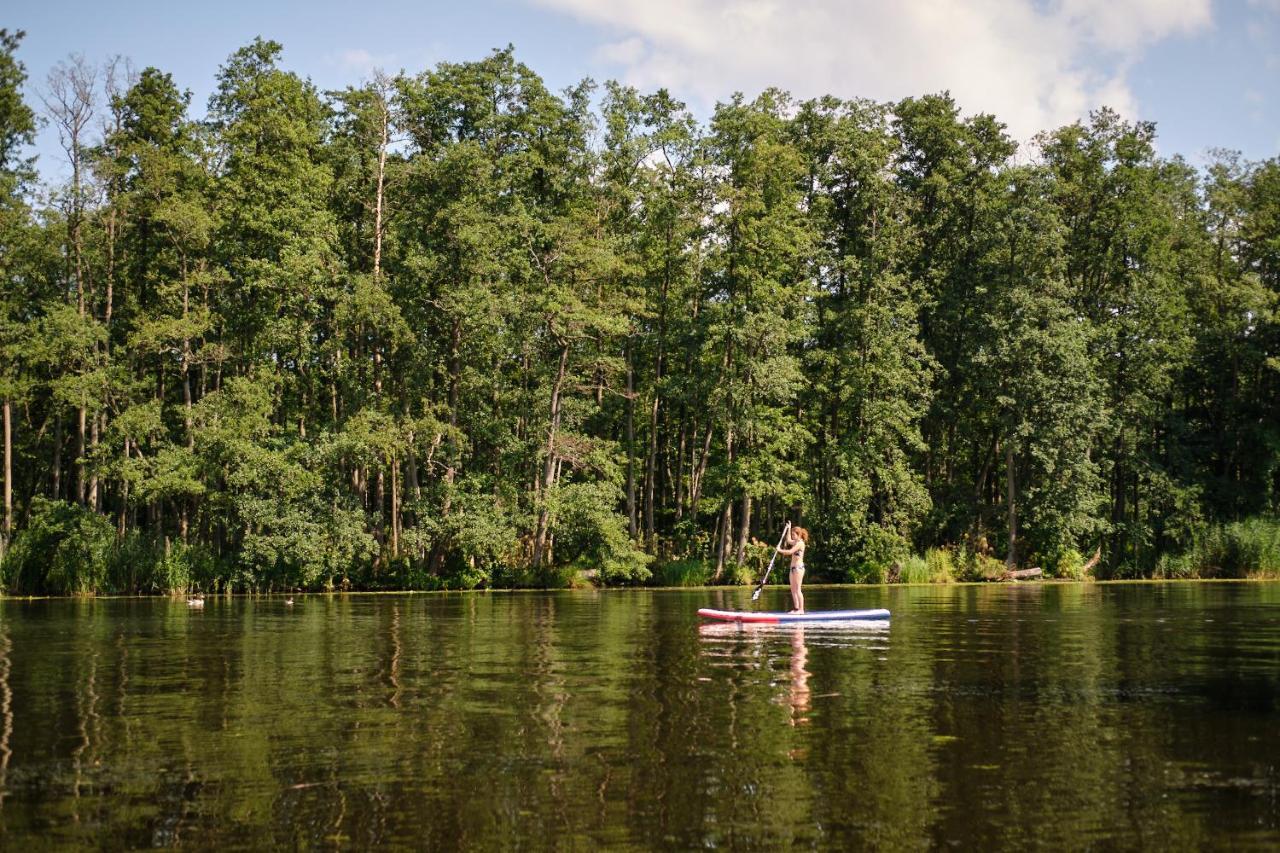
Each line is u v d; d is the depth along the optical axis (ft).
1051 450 152.15
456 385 141.08
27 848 22.02
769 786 26.07
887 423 153.89
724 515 150.30
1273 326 172.45
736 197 145.59
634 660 49.67
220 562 126.11
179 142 142.10
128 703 38.04
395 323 130.93
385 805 24.70
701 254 151.94
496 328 135.54
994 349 156.66
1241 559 158.81
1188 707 36.35
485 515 131.85
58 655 53.67
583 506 134.10
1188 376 182.50
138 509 160.66
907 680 42.50
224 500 126.11
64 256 141.38
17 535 126.21
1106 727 32.83
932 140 170.40
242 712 35.99
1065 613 81.51
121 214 139.03
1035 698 38.06
